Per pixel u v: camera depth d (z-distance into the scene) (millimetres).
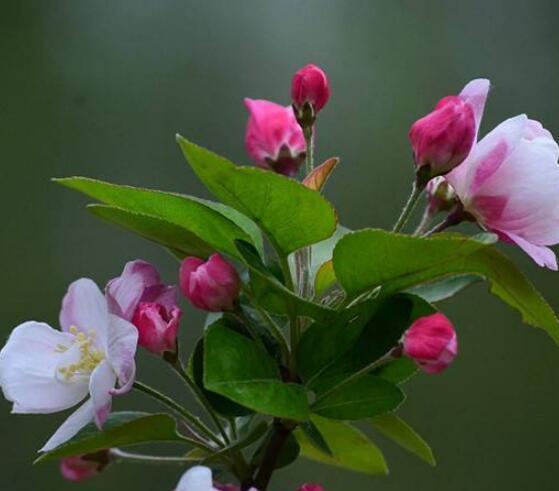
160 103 1777
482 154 995
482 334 1739
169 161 1763
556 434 1720
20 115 1768
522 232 1000
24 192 1744
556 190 993
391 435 1057
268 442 1003
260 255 997
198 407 1618
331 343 996
